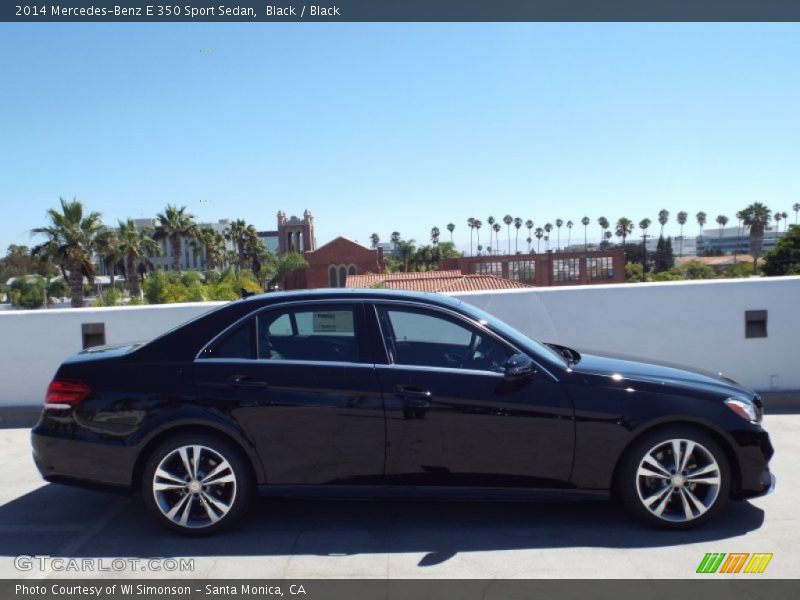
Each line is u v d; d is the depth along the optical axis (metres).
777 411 6.77
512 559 3.71
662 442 3.99
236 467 4.06
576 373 4.12
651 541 3.90
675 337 7.10
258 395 4.05
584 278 75.00
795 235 47.22
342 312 4.27
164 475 4.05
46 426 4.18
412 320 4.31
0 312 7.08
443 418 4.01
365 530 4.16
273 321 4.27
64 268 40.00
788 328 7.05
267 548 3.92
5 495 4.91
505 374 4.00
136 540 4.07
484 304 7.09
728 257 121.12
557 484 4.05
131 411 4.06
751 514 4.26
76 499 4.83
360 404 4.03
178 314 7.09
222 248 86.06
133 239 57.16
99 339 7.06
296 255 75.62
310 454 4.05
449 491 4.06
